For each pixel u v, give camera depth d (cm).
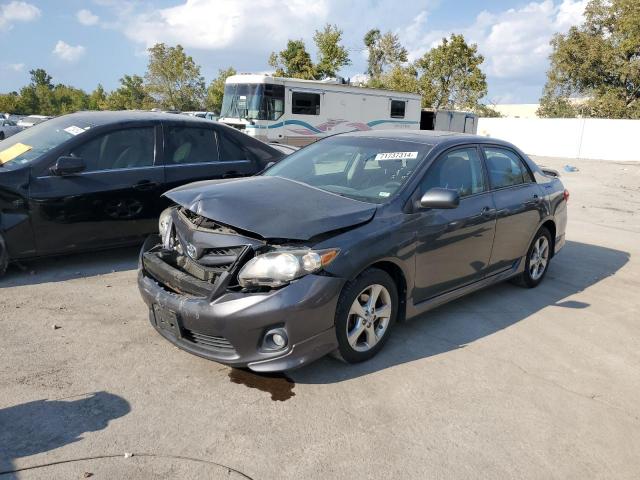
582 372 392
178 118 625
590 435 314
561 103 4450
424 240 402
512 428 316
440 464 279
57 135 566
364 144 476
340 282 338
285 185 421
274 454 278
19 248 511
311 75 3794
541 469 281
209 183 429
